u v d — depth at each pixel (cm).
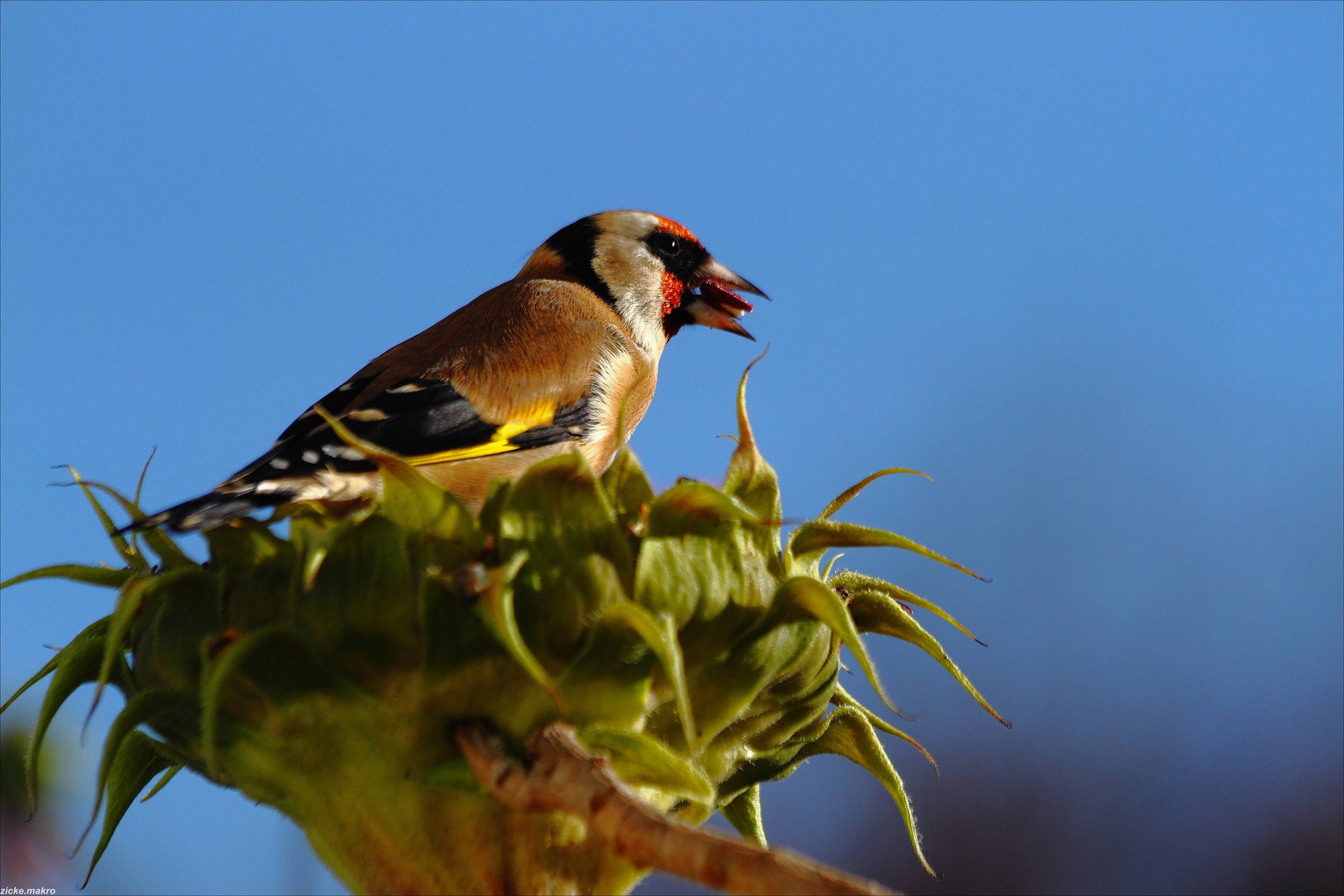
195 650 373
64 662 403
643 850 303
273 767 375
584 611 360
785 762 429
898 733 439
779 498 396
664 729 379
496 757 348
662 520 371
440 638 354
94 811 361
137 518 449
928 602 422
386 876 368
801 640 385
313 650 361
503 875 366
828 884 272
